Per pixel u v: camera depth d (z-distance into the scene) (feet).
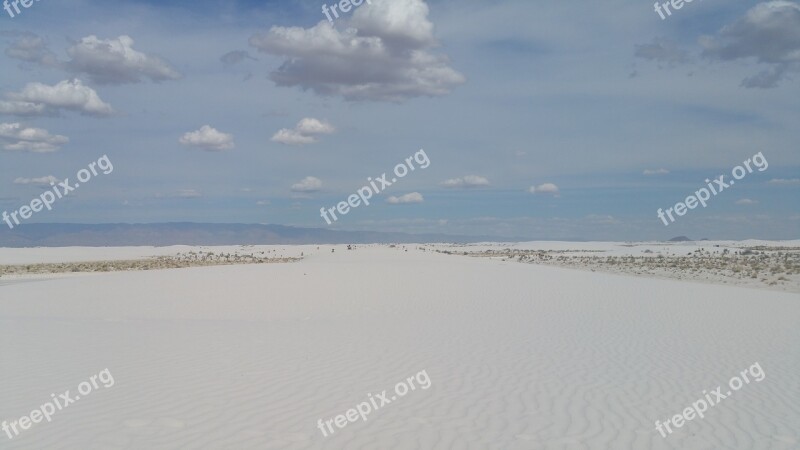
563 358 38.93
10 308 68.64
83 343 41.86
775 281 122.93
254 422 24.82
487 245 571.69
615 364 37.32
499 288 90.58
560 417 26.27
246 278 102.47
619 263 203.82
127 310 66.74
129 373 32.63
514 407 27.66
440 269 128.57
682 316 61.16
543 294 82.58
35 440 22.38
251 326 52.49
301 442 22.71
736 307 69.36
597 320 57.88
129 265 193.67
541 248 454.81
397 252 223.10
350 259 182.80
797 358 39.81
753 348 43.39
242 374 32.81
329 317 60.29
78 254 297.12
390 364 36.11
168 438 22.72
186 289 87.15
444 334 48.32
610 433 24.31
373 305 70.18
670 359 39.06
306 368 34.60
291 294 81.15
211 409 26.40
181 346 41.11
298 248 394.93
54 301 75.15
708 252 306.55
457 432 24.12
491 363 36.99
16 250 342.44
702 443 23.47
